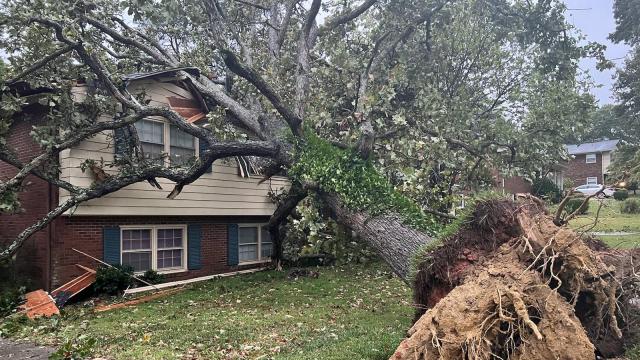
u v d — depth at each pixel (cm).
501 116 1188
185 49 1225
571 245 461
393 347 571
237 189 1359
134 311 848
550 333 398
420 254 558
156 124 1151
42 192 1059
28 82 926
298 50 1016
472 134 1041
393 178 905
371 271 1268
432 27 1109
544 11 1031
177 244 1236
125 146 1065
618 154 1786
